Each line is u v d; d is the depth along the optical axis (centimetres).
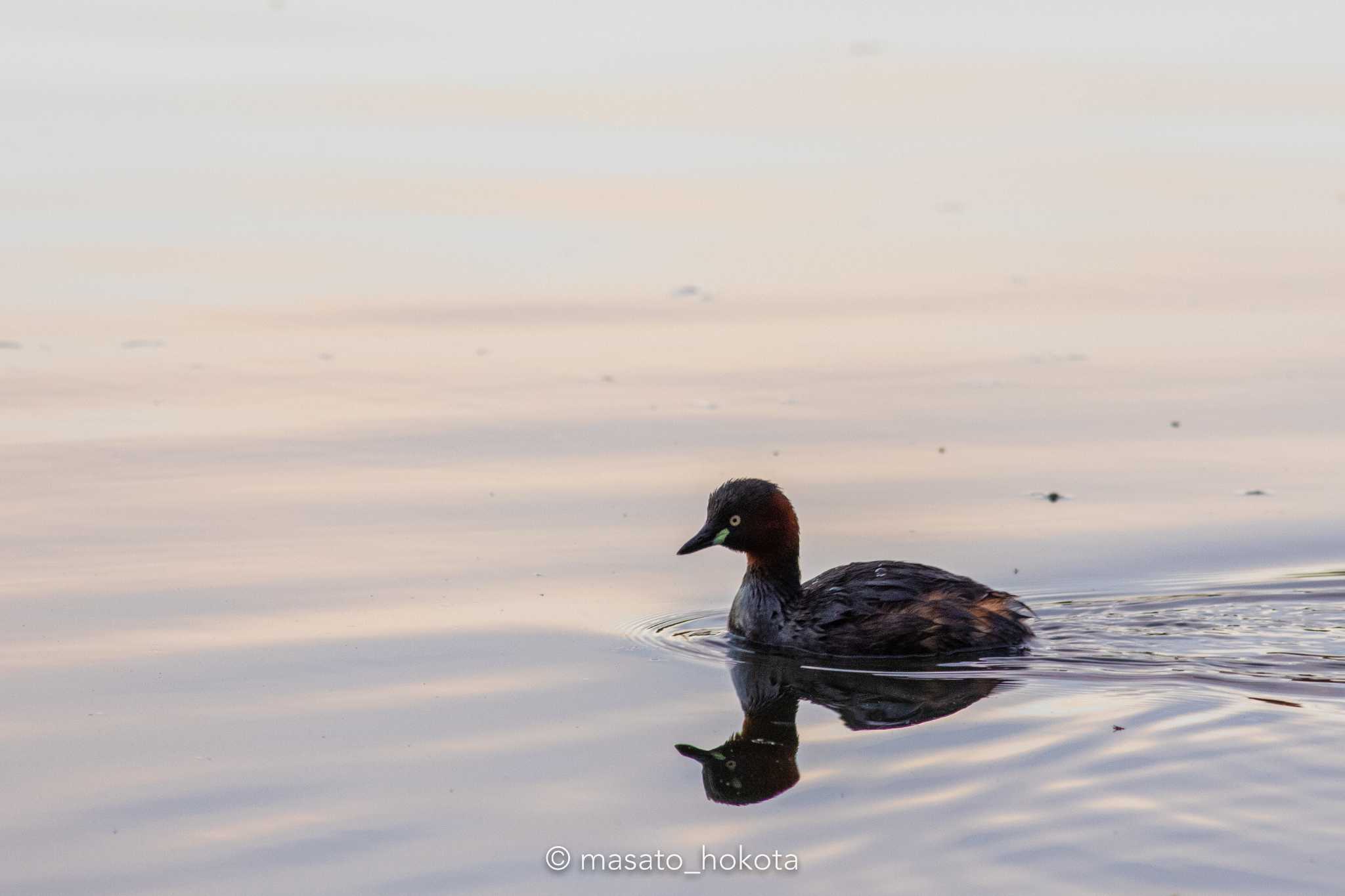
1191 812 979
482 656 1307
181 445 1884
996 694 1223
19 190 3152
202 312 2459
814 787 1042
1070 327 2373
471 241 2877
